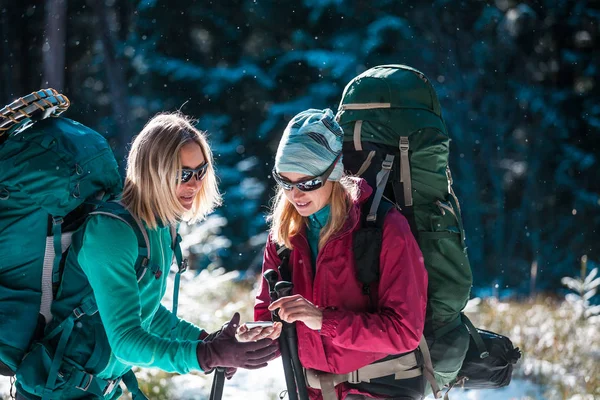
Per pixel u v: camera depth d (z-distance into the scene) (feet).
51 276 12.07
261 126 91.61
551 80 97.81
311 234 12.76
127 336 11.25
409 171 13.43
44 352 11.89
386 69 14.39
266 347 11.53
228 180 90.38
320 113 12.12
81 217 12.22
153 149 11.49
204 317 23.80
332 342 12.45
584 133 98.07
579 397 21.77
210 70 93.20
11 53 86.38
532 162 94.79
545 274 86.48
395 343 11.87
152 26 93.04
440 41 95.20
